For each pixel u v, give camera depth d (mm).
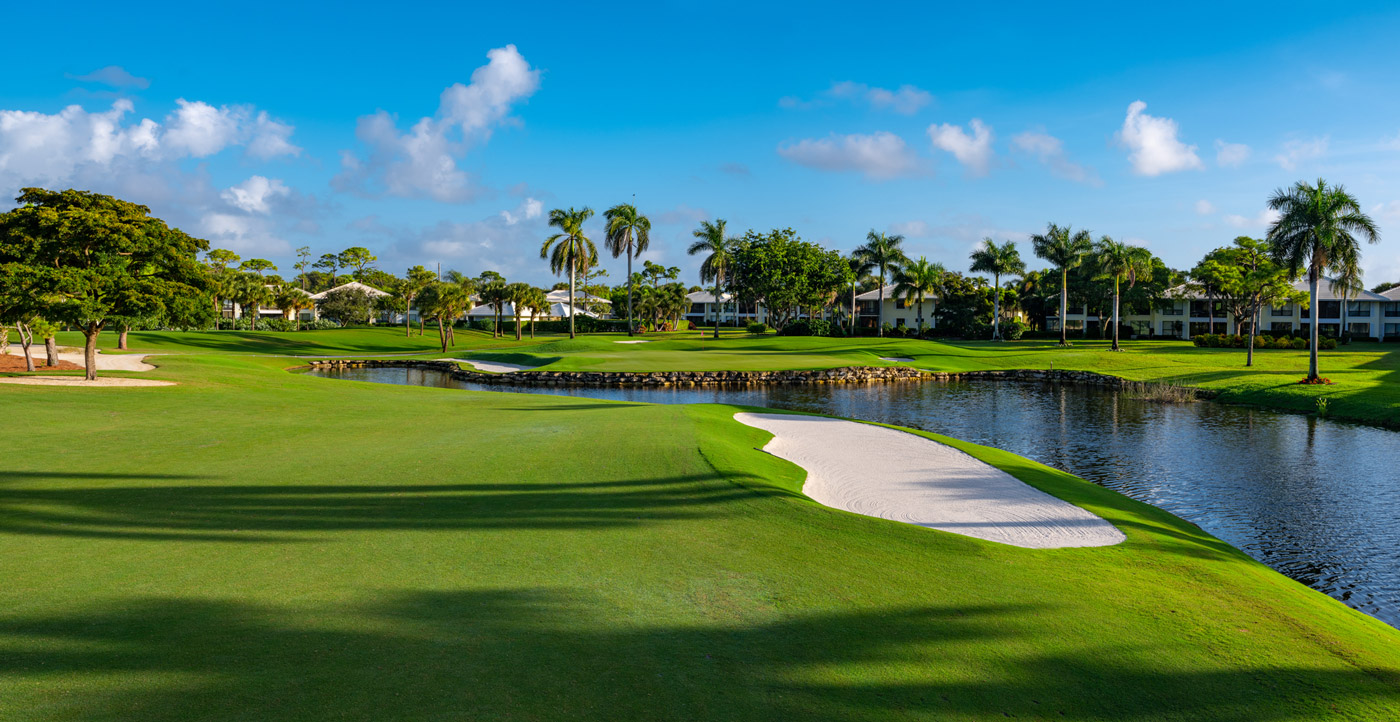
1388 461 20797
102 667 4887
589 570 7523
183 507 9461
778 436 20609
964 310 98500
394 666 5086
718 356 59062
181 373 30531
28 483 10383
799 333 91188
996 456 18906
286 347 66125
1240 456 21688
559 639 5723
